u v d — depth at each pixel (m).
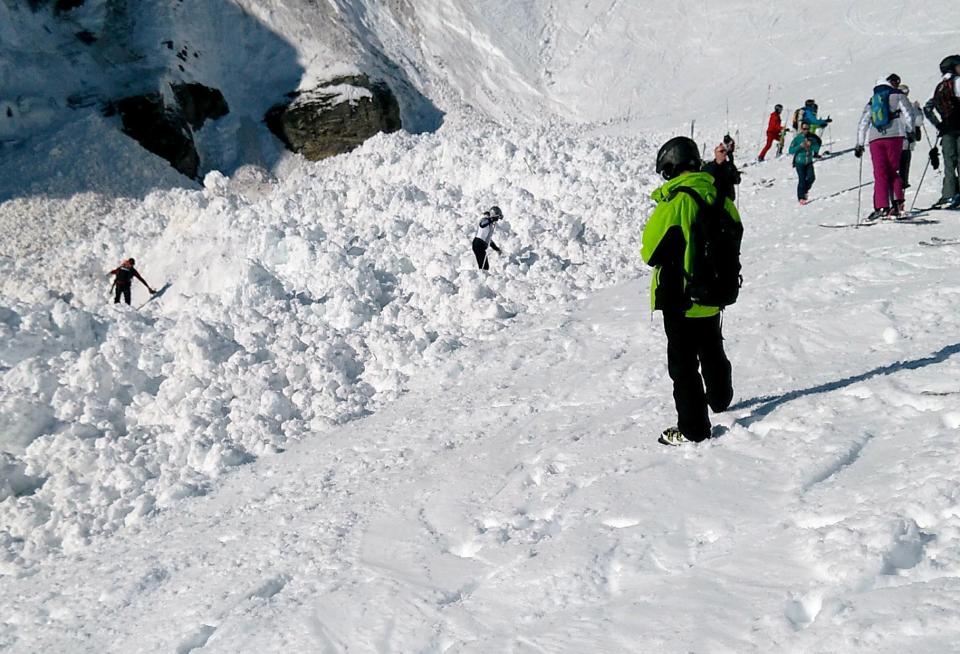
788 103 25.25
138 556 5.91
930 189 10.73
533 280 11.40
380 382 9.34
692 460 4.09
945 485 2.89
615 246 12.55
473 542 4.11
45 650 4.64
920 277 6.68
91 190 22.33
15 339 11.76
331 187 19.92
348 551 4.57
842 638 2.25
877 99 9.09
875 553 2.59
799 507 3.22
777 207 12.83
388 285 12.57
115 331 12.07
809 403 4.38
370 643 3.42
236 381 9.62
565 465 4.71
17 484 8.71
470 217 14.75
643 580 3.14
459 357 9.12
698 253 4.07
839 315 6.12
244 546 5.30
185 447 8.41
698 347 4.32
